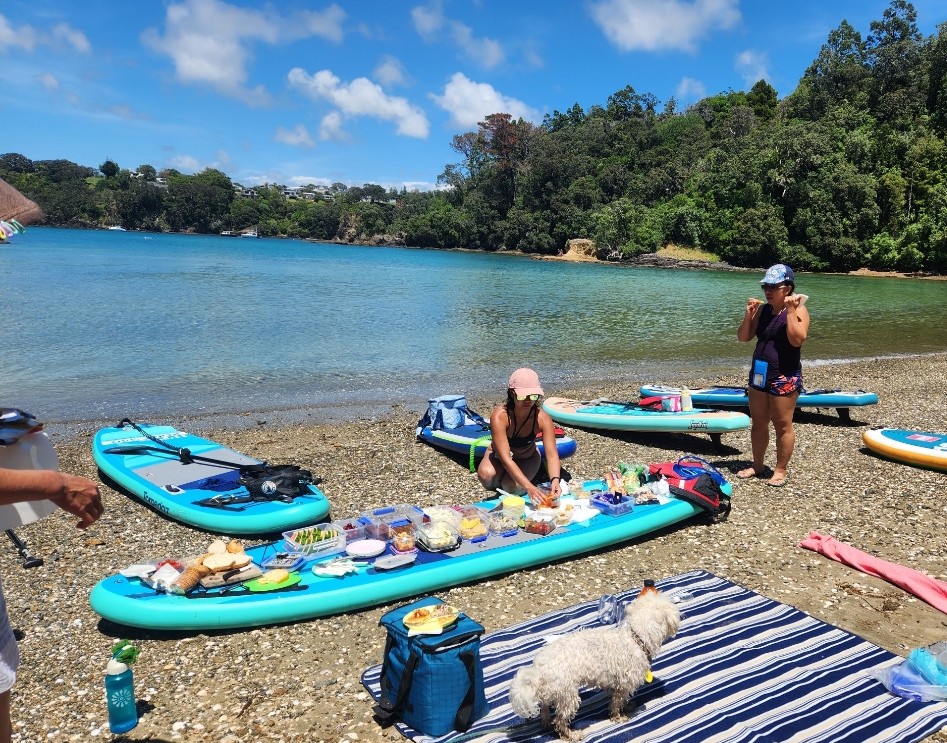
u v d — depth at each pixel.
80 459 9.43
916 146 74.50
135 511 7.42
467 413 10.48
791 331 7.75
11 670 2.31
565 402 11.99
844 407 11.99
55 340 18.50
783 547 6.50
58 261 51.03
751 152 82.06
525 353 19.38
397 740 3.75
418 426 10.63
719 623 4.95
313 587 5.08
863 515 7.36
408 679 3.73
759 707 3.96
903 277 66.25
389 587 5.20
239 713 4.02
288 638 4.85
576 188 105.25
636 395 14.02
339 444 10.32
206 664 4.54
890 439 9.60
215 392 13.83
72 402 12.71
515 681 3.55
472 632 3.81
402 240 136.62
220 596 4.92
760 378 8.14
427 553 5.67
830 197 73.25
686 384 15.21
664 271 70.50
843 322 29.89
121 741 3.77
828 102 98.56
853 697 4.07
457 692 3.72
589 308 32.28
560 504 6.45
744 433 11.37
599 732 3.72
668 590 5.45
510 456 6.66
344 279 46.09
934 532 6.91
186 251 77.81
